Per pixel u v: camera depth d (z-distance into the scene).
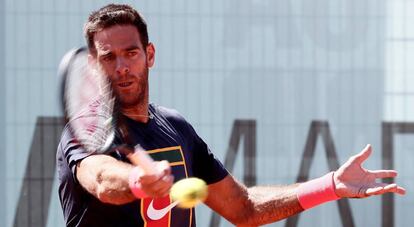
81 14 24.69
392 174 11.22
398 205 25.30
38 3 24.61
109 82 9.98
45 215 24.66
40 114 24.66
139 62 10.29
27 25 24.59
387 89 25.22
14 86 24.56
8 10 24.50
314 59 25.00
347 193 11.14
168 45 24.75
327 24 25.00
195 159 11.55
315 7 24.95
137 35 10.32
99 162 8.61
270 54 24.92
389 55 25.22
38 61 24.64
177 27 24.75
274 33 24.92
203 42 24.83
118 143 9.44
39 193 24.67
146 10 24.69
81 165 8.98
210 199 11.81
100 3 24.70
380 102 25.22
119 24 10.20
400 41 25.22
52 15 24.66
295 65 24.97
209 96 24.84
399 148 25.22
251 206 11.84
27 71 24.59
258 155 24.92
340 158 25.08
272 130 24.98
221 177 11.72
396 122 25.22
